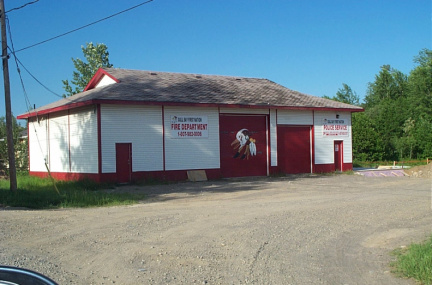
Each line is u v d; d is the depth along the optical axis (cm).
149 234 1000
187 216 1250
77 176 2528
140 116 2420
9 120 1816
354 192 1892
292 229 1058
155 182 2386
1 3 1809
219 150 2678
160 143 2477
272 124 2884
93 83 3103
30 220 1197
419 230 1050
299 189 2059
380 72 7969
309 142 3055
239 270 730
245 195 1848
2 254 825
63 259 794
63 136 2689
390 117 5456
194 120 2591
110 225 1114
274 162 2886
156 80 2873
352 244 918
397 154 5256
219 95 2773
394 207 1405
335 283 668
